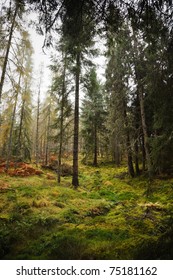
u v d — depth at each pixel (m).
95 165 28.36
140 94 14.29
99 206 9.60
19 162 22.94
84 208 9.54
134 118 17.64
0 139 14.58
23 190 11.87
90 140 29.03
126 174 18.67
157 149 6.78
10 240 5.60
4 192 11.40
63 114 16.48
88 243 5.14
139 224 6.46
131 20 4.74
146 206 8.61
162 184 12.55
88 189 14.78
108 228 6.31
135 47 13.05
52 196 11.31
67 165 23.20
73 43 5.93
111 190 14.12
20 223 7.00
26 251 5.07
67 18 4.67
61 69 16.27
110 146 26.08
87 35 5.52
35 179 16.06
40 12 4.50
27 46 11.76
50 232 6.39
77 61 13.91
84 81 15.35
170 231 4.21
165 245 4.00
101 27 5.18
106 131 28.64
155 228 5.97
